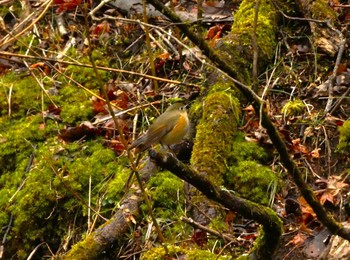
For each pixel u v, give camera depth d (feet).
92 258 25.95
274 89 30.91
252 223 26.08
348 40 32.04
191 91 31.89
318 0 33.01
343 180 26.96
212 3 35.86
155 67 33.60
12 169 31.58
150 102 32.07
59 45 36.47
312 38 32.19
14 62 36.14
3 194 30.35
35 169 30.22
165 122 23.07
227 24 34.63
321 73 31.14
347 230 21.36
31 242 29.07
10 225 29.45
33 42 37.04
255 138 28.81
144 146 22.97
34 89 34.37
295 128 29.19
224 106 29.01
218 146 27.89
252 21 32.42
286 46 32.32
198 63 33.06
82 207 28.76
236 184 27.37
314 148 28.40
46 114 32.94
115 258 26.30
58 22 37.65
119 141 30.60
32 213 29.09
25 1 39.24
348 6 33.30
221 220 26.12
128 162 29.71
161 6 19.79
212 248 25.25
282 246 25.41
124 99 32.60
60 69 35.19
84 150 30.68
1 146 31.91
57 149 30.91
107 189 28.53
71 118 32.55
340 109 29.55
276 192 27.12
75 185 29.22
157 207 27.27
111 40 35.88
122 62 34.81
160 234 24.03
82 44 36.24
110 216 27.91
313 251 24.86
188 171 19.57
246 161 27.86
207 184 19.94
